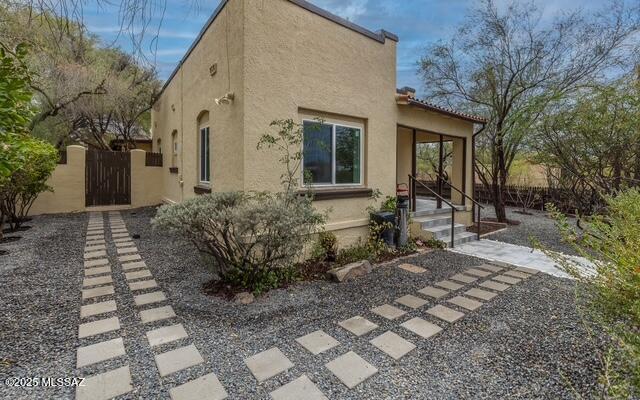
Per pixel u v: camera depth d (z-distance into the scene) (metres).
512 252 6.93
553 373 2.69
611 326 2.34
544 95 9.38
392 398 2.38
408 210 7.38
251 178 5.27
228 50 5.67
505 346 3.12
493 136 11.06
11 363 2.66
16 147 2.73
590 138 7.62
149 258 5.75
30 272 4.90
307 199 4.85
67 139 14.12
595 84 8.07
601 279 2.48
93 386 2.42
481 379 2.61
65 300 3.95
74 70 10.48
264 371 2.66
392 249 6.66
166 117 11.77
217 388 2.44
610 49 8.73
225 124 5.86
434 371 2.71
